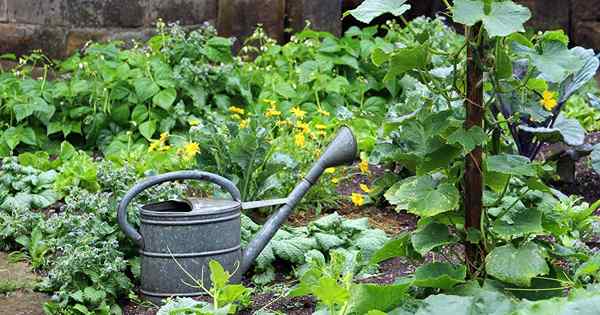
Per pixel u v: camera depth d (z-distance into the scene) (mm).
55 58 8930
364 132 7395
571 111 8000
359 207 6059
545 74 3719
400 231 5656
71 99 7801
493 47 3748
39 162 6691
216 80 7973
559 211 4637
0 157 7520
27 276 5000
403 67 3850
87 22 9000
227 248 4516
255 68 8391
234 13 9320
